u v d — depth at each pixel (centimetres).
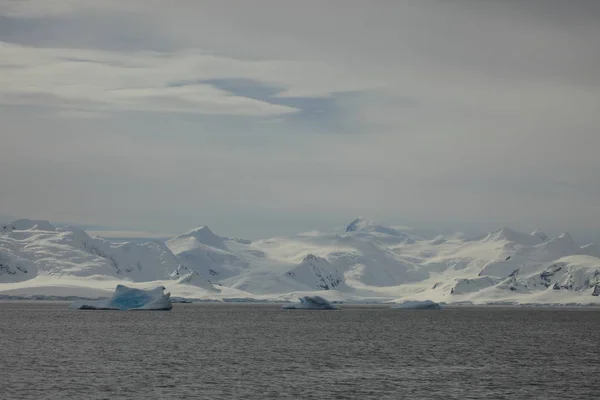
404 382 18025
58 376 18438
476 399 16075
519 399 16150
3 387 16875
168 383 17588
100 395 16050
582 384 18012
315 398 15962
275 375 18988
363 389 17025
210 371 19562
